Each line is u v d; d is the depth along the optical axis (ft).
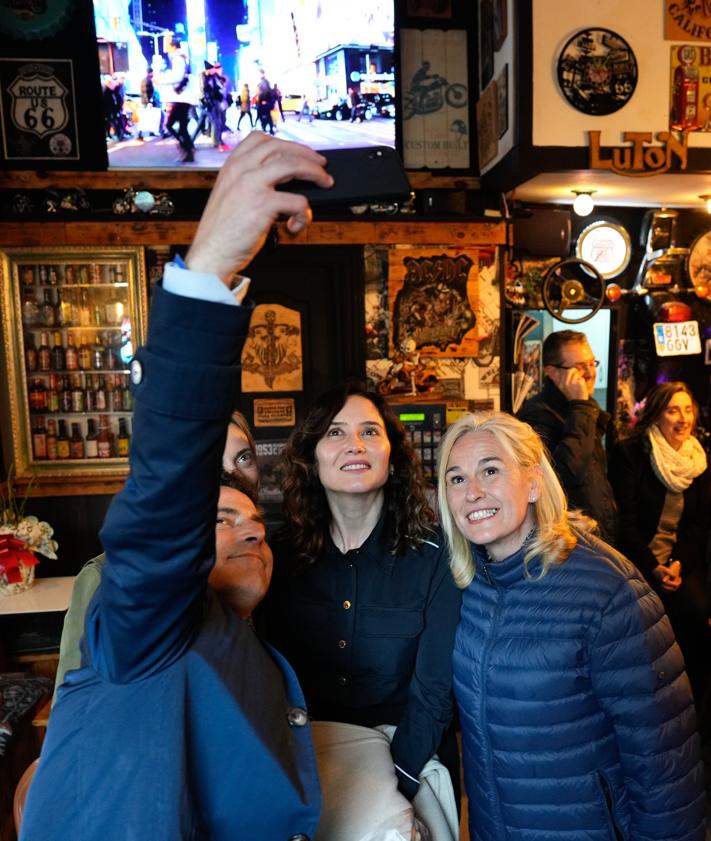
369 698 4.79
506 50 10.52
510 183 10.80
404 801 3.83
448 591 4.82
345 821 3.64
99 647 2.27
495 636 4.37
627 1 10.05
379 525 4.99
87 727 2.27
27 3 11.50
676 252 13.10
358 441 4.84
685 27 10.19
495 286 12.49
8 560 10.06
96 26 11.58
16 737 6.68
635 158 10.07
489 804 4.43
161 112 11.82
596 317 13.39
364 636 4.81
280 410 12.34
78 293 11.84
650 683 4.13
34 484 11.83
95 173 11.75
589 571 4.32
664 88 10.19
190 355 1.91
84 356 11.85
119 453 12.00
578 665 4.19
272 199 1.92
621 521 10.98
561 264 12.41
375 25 11.98
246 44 11.84
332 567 4.99
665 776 4.12
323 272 12.31
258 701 2.50
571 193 12.30
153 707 2.27
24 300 11.71
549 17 9.93
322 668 4.91
